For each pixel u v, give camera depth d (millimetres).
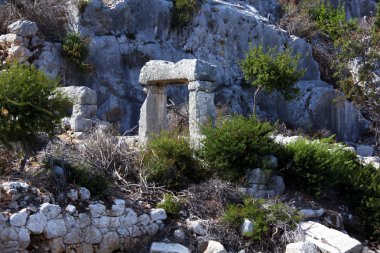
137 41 20750
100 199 8922
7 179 8453
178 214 9539
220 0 26234
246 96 23516
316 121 23828
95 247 8445
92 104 15070
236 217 9484
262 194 10727
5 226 7508
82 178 9062
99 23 19828
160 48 21531
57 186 8641
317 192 11133
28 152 9047
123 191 9750
